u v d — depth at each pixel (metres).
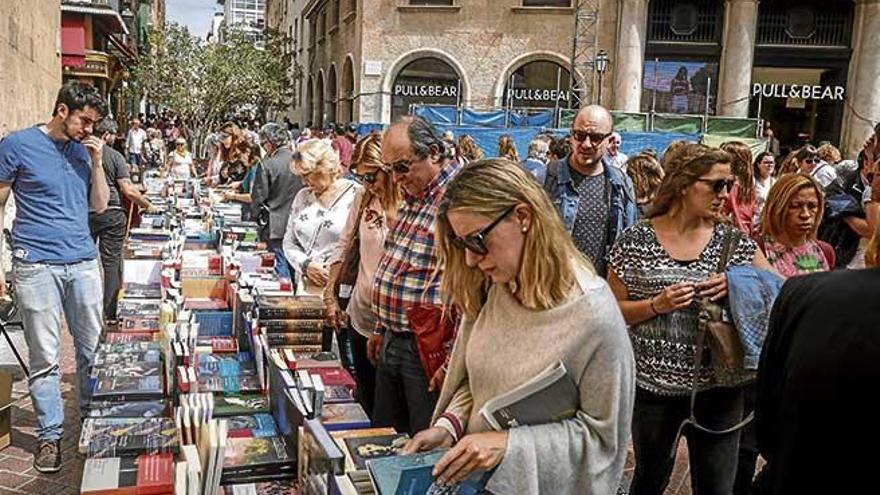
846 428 1.61
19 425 4.79
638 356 3.12
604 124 4.29
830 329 1.67
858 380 1.59
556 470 1.96
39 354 4.20
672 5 21.50
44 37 12.08
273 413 3.15
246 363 3.70
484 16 22.22
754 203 5.46
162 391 3.41
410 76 22.86
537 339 2.01
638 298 3.14
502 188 1.97
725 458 3.11
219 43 34.53
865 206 4.81
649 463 3.18
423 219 3.27
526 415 2.01
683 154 3.13
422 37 22.53
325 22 29.33
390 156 3.25
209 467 2.36
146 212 7.90
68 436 4.65
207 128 31.86
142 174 20.88
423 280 3.21
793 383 1.71
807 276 1.84
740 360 2.94
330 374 3.69
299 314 4.07
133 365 3.70
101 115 4.27
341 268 4.15
